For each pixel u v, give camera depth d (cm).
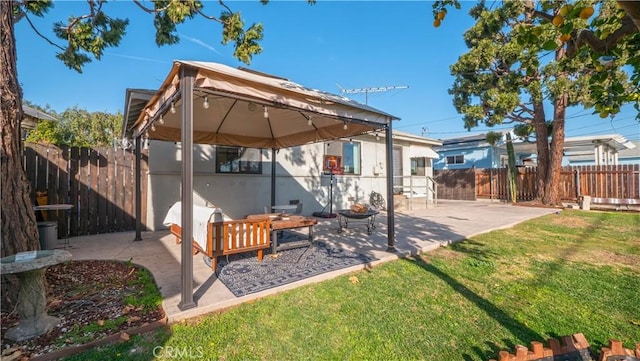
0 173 292
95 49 593
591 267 417
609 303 302
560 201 1223
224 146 823
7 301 282
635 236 630
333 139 659
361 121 485
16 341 234
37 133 873
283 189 955
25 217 311
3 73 299
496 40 1096
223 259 460
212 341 240
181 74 307
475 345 232
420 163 1480
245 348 231
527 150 1822
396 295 326
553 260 454
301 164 1001
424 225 774
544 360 198
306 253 495
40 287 255
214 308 294
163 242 592
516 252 504
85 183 659
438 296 323
